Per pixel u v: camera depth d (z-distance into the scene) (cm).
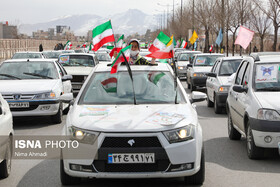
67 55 2055
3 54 5800
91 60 2058
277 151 863
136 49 879
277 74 858
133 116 614
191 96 771
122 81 734
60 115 1231
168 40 849
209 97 1582
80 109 656
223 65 1556
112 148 573
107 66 798
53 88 1205
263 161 784
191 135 593
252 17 3650
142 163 575
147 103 682
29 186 643
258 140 761
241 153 851
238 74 999
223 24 4241
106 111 639
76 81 1900
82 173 582
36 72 1307
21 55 2778
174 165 579
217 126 1187
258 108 769
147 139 579
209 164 767
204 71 2105
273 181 661
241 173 705
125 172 577
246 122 839
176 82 733
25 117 1362
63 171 626
